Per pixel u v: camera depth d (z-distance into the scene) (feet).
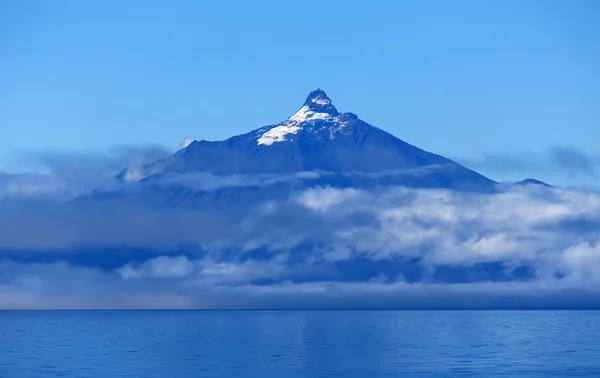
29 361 561.84
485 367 524.52
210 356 599.57
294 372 504.43
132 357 590.96
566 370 508.53
